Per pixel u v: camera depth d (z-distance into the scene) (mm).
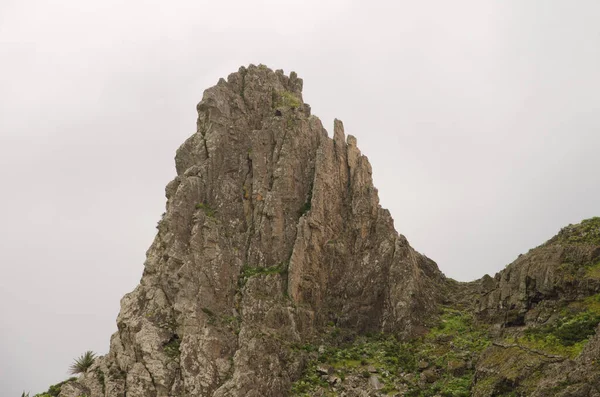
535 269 90500
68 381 92125
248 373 82688
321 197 105000
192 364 84875
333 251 103250
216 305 92938
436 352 91438
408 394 83438
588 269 86938
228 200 104000
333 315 99625
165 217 100062
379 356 91750
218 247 97375
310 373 88188
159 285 93375
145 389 83750
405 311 97625
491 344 85562
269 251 100562
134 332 89125
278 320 93188
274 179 105750
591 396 65000
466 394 80125
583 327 78438
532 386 72750
